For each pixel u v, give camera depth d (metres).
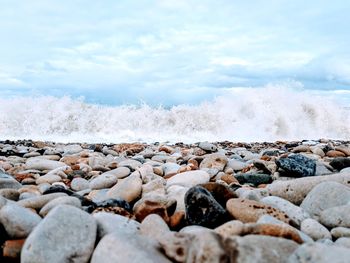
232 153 7.32
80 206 2.62
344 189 2.63
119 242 1.68
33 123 13.30
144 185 3.36
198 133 13.88
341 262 1.33
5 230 2.02
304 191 2.99
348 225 2.29
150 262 1.55
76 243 1.80
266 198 2.63
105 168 4.98
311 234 2.13
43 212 2.47
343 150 6.79
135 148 8.02
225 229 1.81
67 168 4.92
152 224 2.08
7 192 3.03
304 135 14.23
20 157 6.70
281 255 1.48
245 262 1.43
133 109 14.23
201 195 2.33
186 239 1.66
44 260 1.71
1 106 13.41
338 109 15.30
